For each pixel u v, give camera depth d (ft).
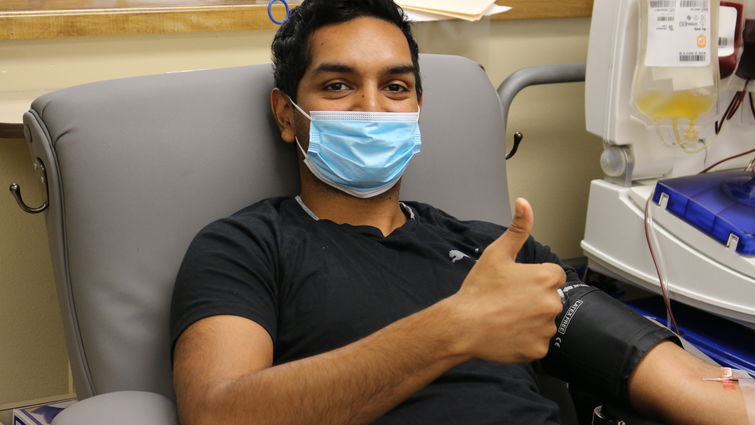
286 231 3.55
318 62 3.63
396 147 3.66
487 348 2.81
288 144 3.99
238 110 3.89
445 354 2.81
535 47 6.52
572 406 4.05
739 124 5.33
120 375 3.42
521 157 6.78
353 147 3.62
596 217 5.33
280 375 2.81
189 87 3.82
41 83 5.30
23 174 5.41
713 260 4.50
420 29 5.61
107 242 3.46
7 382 5.70
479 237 3.95
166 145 3.66
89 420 2.81
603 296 3.77
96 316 3.43
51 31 5.15
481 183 4.49
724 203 4.53
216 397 2.80
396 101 3.74
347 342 3.30
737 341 4.75
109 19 5.25
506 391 3.43
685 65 4.67
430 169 4.35
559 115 6.81
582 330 3.63
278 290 3.40
